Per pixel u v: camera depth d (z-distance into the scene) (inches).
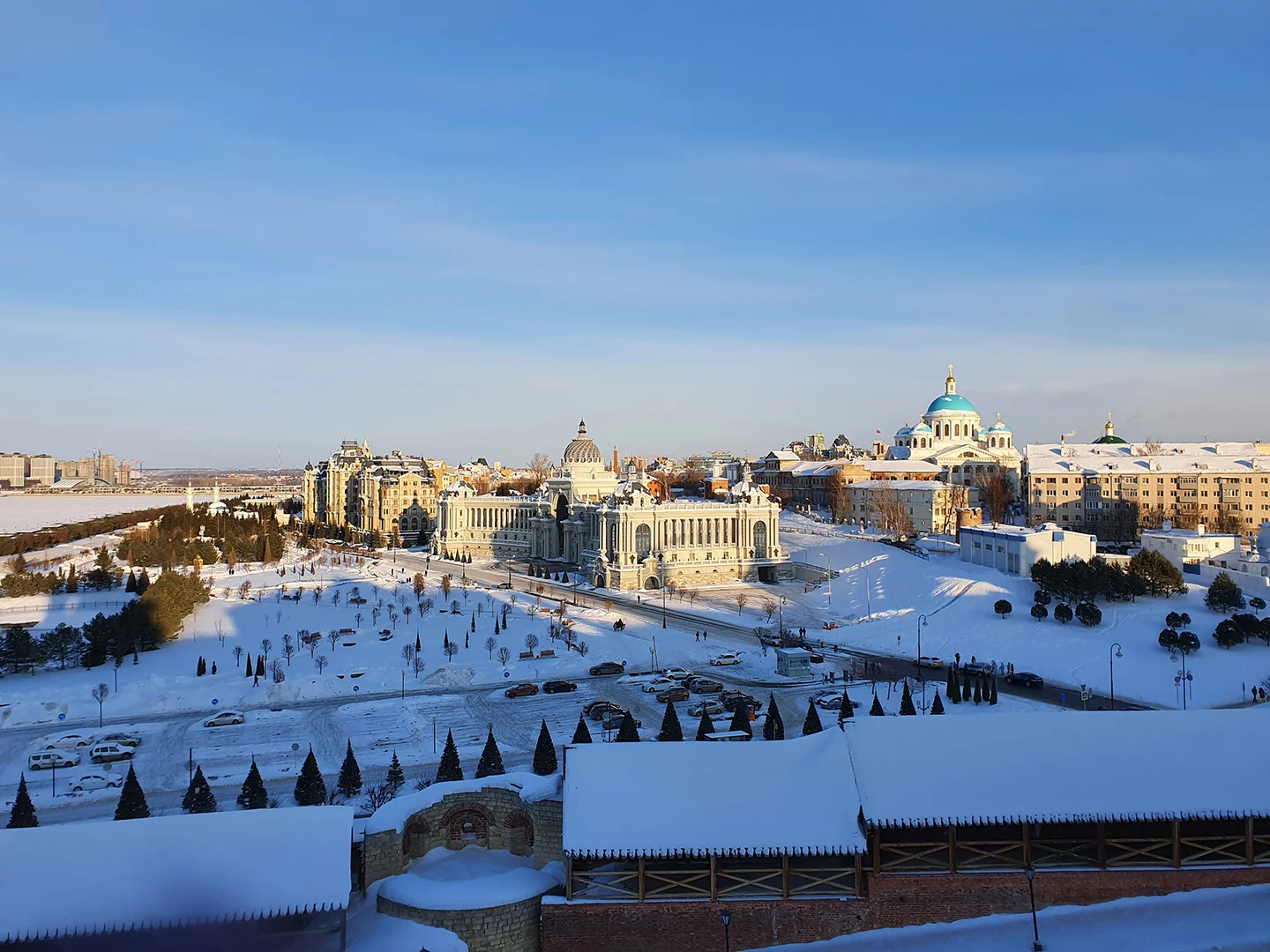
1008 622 7194.9
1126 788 2699.3
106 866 2469.2
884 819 2645.2
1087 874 2679.6
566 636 7258.9
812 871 2682.1
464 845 3063.5
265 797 3828.7
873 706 4749.0
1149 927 2583.7
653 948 2642.7
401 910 2662.4
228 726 5305.1
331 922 2637.8
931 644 7121.1
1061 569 7352.4
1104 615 7032.5
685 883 2696.9
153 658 6845.5
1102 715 2920.8
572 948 2635.3
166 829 2588.6
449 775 3922.2
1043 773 2746.1
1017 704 5541.3
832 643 7426.2
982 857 2721.5
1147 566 7381.9
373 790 4126.5
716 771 2815.0
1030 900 2637.8
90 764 4731.8
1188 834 2805.1
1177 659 6102.4
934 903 2659.9
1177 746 2812.5
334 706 5723.4
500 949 2642.7
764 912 2652.6
